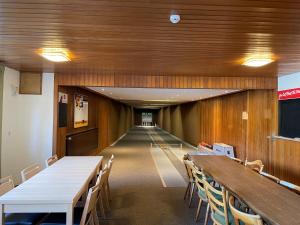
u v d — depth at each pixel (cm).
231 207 191
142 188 455
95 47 305
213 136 901
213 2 183
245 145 655
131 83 510
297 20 215
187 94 754
